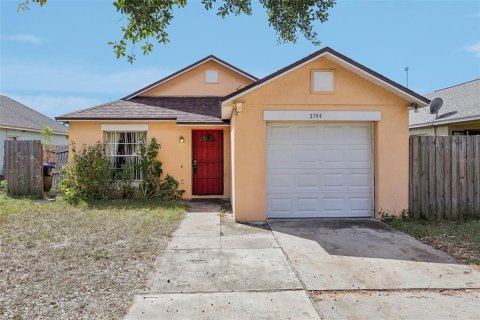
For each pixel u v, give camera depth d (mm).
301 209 8727
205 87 14609
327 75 8375
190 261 5383
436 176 8578
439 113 14289
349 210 8773
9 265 5105
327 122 8688
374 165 8672
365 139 8758
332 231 7336
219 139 12625
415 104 8391
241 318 3613
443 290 4340
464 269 5055
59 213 8781
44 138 18500
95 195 11102
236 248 6102
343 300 4055
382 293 4258
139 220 8062
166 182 11508
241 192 8391
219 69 14617
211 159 12609
